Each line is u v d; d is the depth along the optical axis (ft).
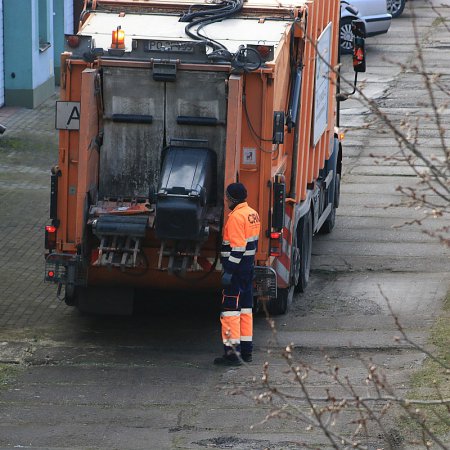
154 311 158.71
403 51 398.42
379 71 365.40
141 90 133.39
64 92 134.00
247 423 110.42
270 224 135.85
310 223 171.32
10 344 140.15
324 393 118.73
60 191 136.05
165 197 127.65
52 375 128.47
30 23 312.29
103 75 133.08
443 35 428.15
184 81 132.05
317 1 158.61
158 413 114.32
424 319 151.84
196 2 148.25
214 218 133.18
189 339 145.79
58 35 352.90
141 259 135.33
